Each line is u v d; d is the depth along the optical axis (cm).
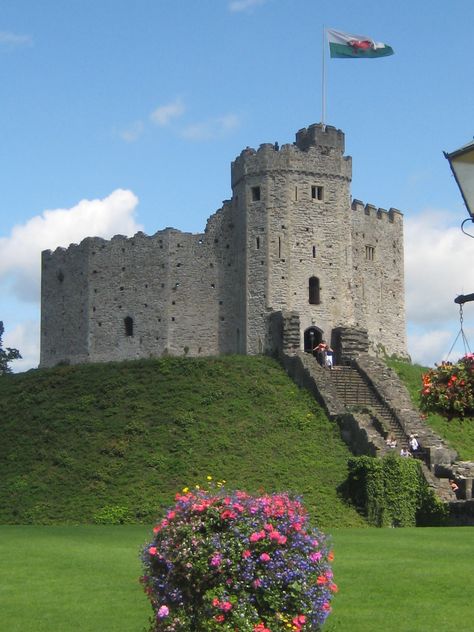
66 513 4469
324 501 4497
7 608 2200
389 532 3803
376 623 2023
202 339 7500
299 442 5231
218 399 5725
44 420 5597
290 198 7238
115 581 2506
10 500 4656
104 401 5759
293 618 1666
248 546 1689
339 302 7281
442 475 5038
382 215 8212
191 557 1689
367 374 6294
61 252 8244
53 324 8269
